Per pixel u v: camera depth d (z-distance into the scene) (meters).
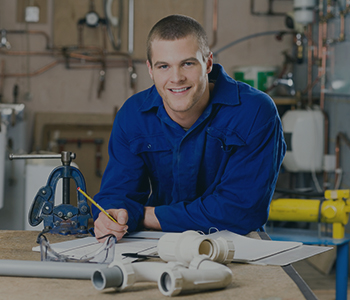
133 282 1.00
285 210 3.00
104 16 5.03
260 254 1.27
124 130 1.74
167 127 1.67
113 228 1.45
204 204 1.59
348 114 3.73
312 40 4.55
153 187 1.84
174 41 1.44
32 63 5.05
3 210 3.23
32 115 5.07
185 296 0.98
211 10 5.05
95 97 5.11
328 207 2.91
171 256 1.13
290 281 1.07
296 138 4.07
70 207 1.55
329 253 3.69
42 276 1.09
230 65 5.09
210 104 1.62
